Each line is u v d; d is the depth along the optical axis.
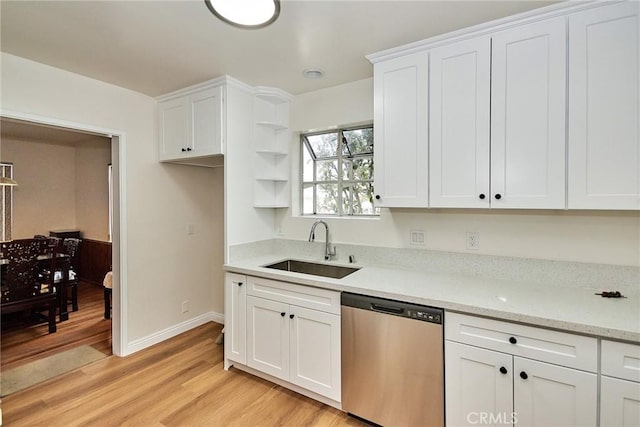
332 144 2.90
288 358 2.17
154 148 2.98
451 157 1.86
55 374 2.46
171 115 2.86
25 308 3.16
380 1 1.55
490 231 2.06
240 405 2.08
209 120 2.60
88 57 2.16
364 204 2.72
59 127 2.40
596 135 1.52
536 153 1.64
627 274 1.69
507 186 1.72
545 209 1.76
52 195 5.20
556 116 1.60
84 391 2.24
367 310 1.83
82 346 2.97
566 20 1.57
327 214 2.92
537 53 1.63
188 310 3.34
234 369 2.53
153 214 2.99
